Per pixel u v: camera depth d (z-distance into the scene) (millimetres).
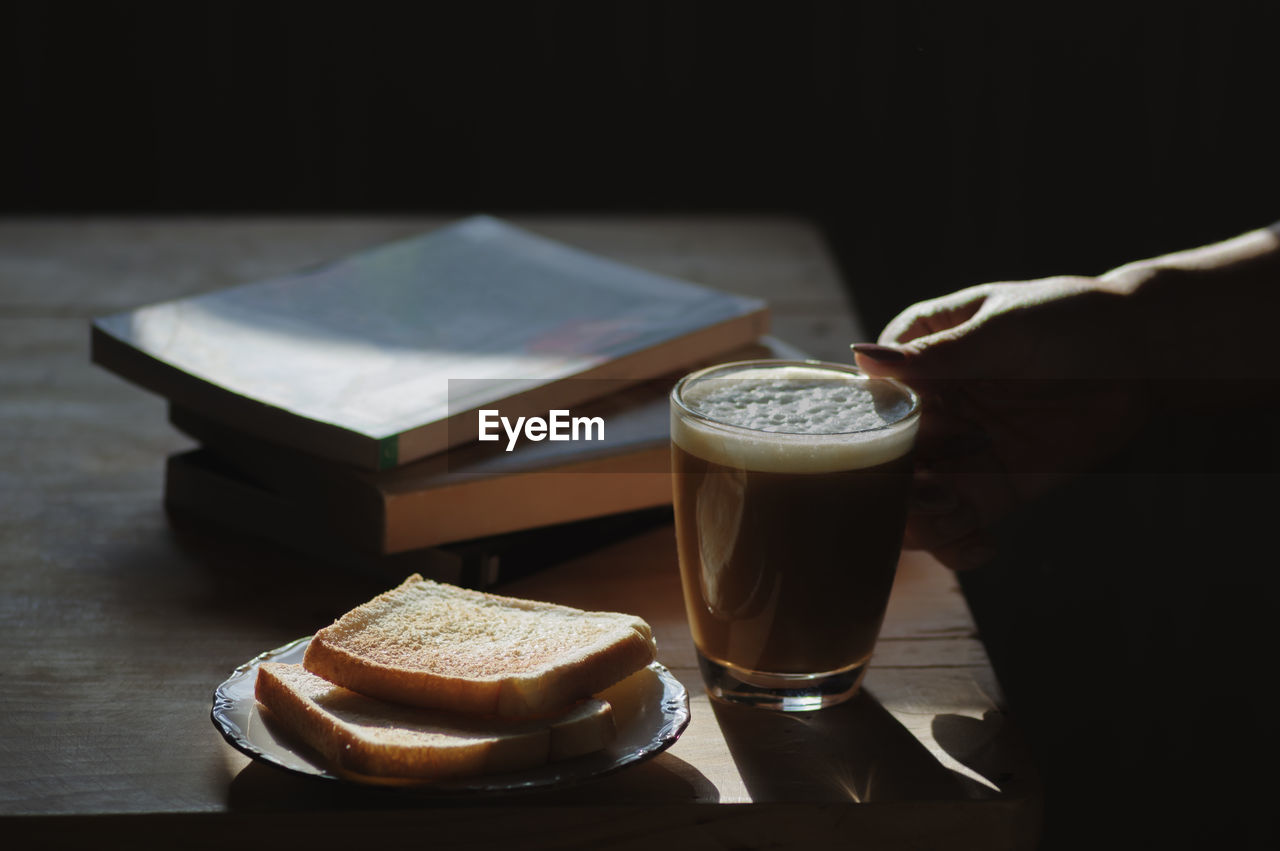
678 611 1083
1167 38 2494
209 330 1169
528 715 943
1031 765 983
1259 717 1961
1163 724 1949
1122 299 1150
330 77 2936
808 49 2879
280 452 1106
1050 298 1125
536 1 2877
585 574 1111
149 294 1507
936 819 959
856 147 2904
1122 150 2580
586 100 2963
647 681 993
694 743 989
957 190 2779
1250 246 1202
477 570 1080
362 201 3049
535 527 1101
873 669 1045
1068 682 2021
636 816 950
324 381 1112
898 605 1096
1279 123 2424
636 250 1736
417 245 1311
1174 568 2229
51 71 2904
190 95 2947
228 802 947
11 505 1159
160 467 1209
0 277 1545
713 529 983
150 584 1094
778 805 954
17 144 2961
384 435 1055
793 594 983
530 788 925
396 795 938
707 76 2932
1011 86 2670
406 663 969
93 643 1047
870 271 2912
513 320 1199
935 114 2771
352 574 1108
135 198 3025
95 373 1326
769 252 1740
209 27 2883
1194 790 1834
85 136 2967
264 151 3002
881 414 995
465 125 2990
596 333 1176
